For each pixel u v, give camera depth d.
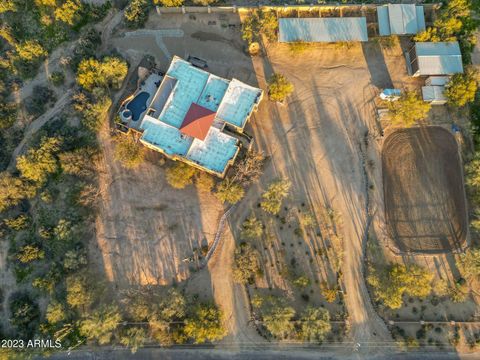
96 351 65.44
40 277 64.38
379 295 62.84
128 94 73.25
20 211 68.94
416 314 64.81
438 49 70.25
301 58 74.25
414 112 66.31
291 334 64.75
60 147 68.44
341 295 65.56
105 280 66.94
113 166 70.81
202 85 69.44
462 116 71.12
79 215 66.62
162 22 76.00
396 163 70.00
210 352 65.00
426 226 67.88
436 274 66.19
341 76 73.44
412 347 63.81
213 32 75.62
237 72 73.94
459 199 68.56
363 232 67.81
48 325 63.69
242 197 69.19
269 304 64.38
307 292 66.06
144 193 69.94
